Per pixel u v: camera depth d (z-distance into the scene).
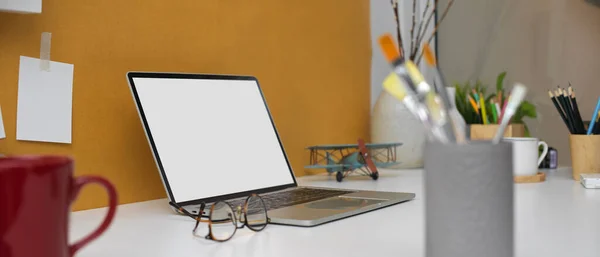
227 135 1.05
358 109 1.69
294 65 1.45
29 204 0.45
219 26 1.23
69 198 0.49
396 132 1.57
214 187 0.98
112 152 1.02
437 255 0.52
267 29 1.36
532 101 1.84
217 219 0.84
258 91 1.17
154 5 1.09
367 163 1.36
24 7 0.85
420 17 1.90
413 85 0.53
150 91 0.96
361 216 0.88
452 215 0.51
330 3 1.57
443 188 0.51
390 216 0.88
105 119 1.01
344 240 0.72
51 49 0.93
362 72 1.70
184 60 1.15
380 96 1.63
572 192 1.15
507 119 0.53
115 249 0.69
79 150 0.97
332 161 1.39
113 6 1.02
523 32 1.85
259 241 0.72
